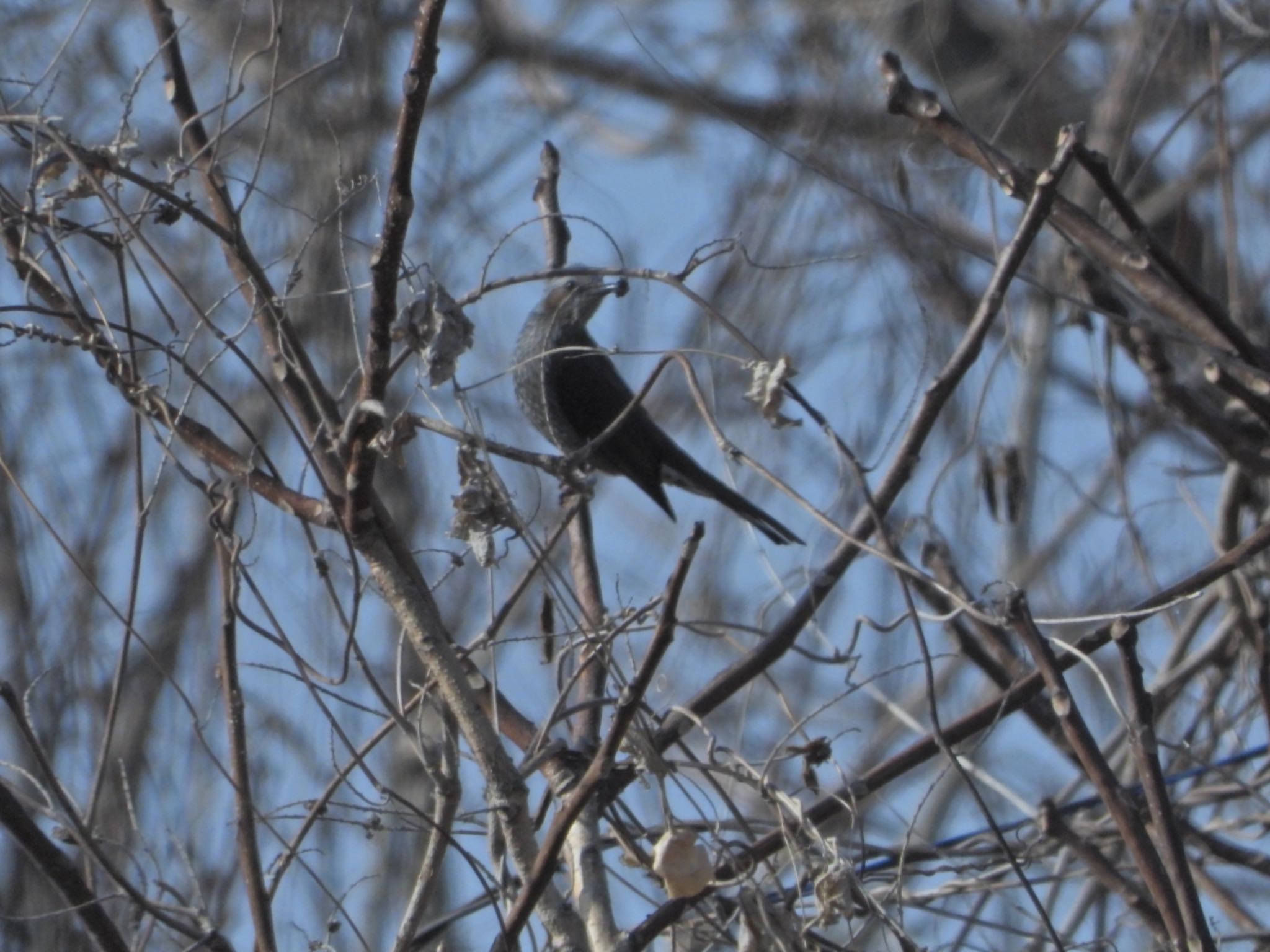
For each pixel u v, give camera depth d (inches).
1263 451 396.5
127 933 347.9
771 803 316.5
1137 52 508.7
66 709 487.2
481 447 283.1
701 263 286.2
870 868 357.1
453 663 286.7
